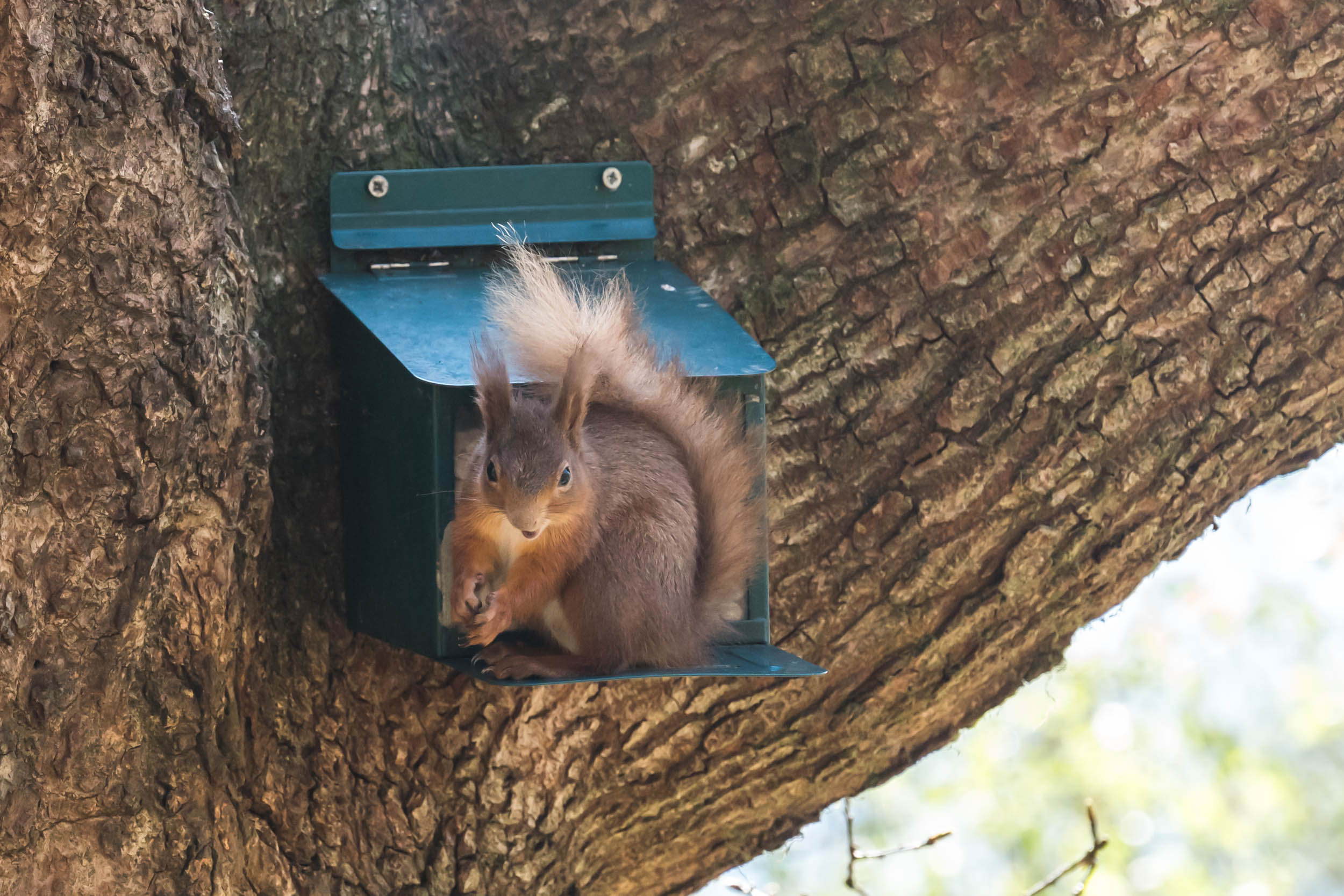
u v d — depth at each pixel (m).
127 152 3.96
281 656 5.07
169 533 4.34
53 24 3.74
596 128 5.60
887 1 5.54
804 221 5.58
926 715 5.82
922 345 5.51
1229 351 5.59
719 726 5.55
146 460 4.12
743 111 5.59
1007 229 5.54
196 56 4.28
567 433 4.66
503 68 5.59
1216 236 5.55
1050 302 5.53
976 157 5.53
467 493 4.62
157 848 4.39
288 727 5.02
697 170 5.61
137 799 4.36
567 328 4.93
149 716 4.41
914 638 5.66
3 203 3.71
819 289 5.52
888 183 5.54
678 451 5.03
